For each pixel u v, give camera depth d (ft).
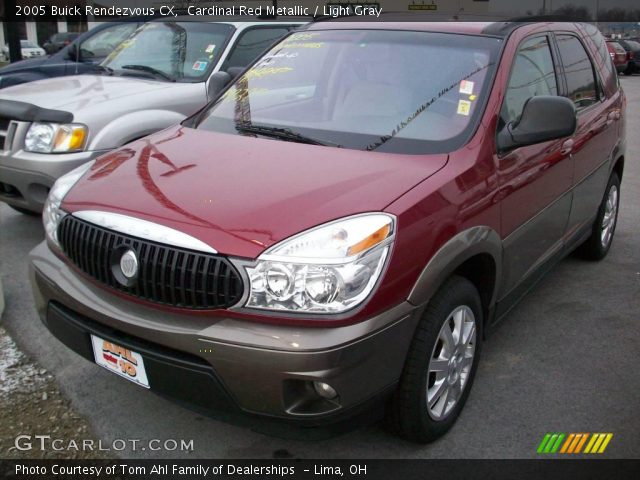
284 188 8.70
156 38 21.25
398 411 8.95
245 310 7.70
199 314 7.92
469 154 9.73
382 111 10.85
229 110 12.16
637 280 15.85
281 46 13.38
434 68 11.23
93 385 11.03
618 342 12.87
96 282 8.76
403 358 8.40
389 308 8.02
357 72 11.69
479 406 10.69
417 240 8.30
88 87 18.30
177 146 10.74
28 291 14.48
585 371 11.82
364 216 8.09
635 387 11.36
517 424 10.26
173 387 8.23
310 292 7.61
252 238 7.81
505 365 11.95
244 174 9.22
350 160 9.58
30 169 15.53
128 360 8.53
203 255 7.84
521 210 10.79
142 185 9.19
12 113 15.74
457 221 8.96
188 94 18.19
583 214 14.42
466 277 10.27
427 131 10.25
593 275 16.11
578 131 13.19
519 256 11.12
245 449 9.62
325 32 13.08
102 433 9.87
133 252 8.21
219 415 8.21
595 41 15.83
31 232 18.15
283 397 7.70
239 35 20.45
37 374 11.29
